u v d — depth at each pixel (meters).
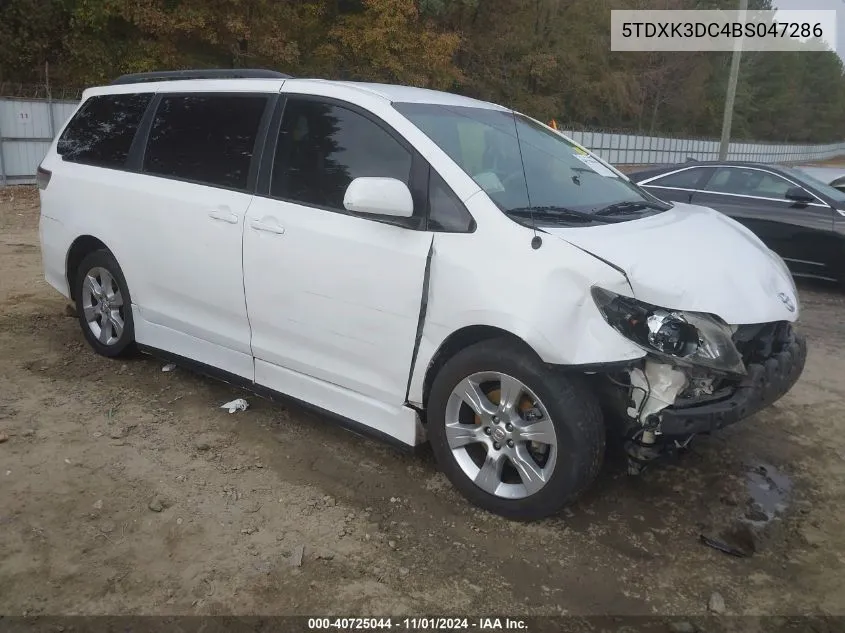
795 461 4.29
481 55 36.38
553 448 3.27
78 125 5.52
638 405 3.20
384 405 3.77
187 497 3.61
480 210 3.42
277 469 3.92
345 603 2.92
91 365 5.27
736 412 3.23
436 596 2.98
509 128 4.30
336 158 3.90
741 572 3.22
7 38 22.39
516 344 3.33
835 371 5.92
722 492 3.88
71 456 3.94
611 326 3.09
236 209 4.21
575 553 3.29
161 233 4.62
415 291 3.50
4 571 3.00
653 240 3.44
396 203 3.39
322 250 3.81
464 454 3.60
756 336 3.46
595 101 45.91
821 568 3.27
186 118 4.68
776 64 71.50
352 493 3.72
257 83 4.37
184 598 2.90
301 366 4.06
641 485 3.91
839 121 90.88
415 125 3.72
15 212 13.56
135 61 22.77
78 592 2.91
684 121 58.66
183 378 5.10
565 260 3.16
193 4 22.20
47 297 7.04
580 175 4.23
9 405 4.52
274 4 24.02
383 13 26.11
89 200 5.12
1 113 17.23
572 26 41.25
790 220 8.80
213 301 4.41
